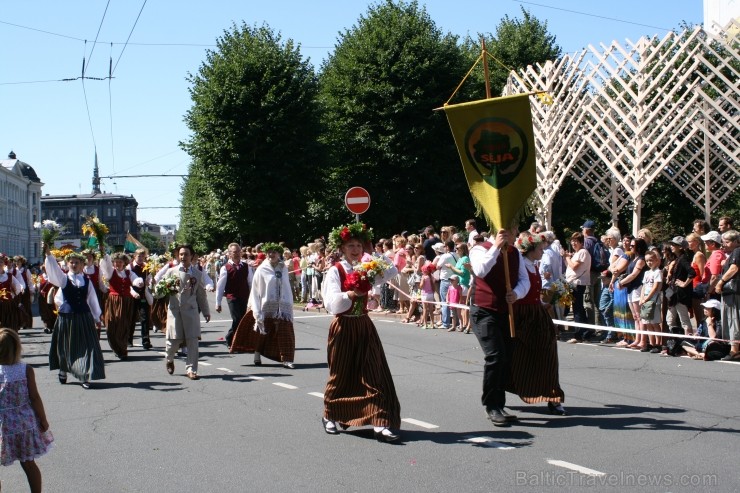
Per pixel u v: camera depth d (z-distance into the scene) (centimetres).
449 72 3334
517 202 745
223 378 1044
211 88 3250
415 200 3378
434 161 3353
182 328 1061
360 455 638
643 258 1227
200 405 862
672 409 781
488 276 735
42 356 1362
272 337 1134
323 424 735
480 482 558
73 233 11875
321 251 2142
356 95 3369
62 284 1007
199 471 607
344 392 700
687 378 960
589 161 2462
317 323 1766
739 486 537
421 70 3291
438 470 589
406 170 3356
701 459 601
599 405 806
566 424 725
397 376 1005
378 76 3369
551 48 3625
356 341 696
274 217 3338
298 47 3391
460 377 996
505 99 738
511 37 3650
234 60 3275
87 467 629
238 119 3234
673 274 1177
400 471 590
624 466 588
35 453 539
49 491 571
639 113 1770
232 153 3212
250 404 859
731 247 1100
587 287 1409
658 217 2841
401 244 1914
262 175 3228
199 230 5322
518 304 754
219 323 1847
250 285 1293
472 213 3453
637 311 1226
